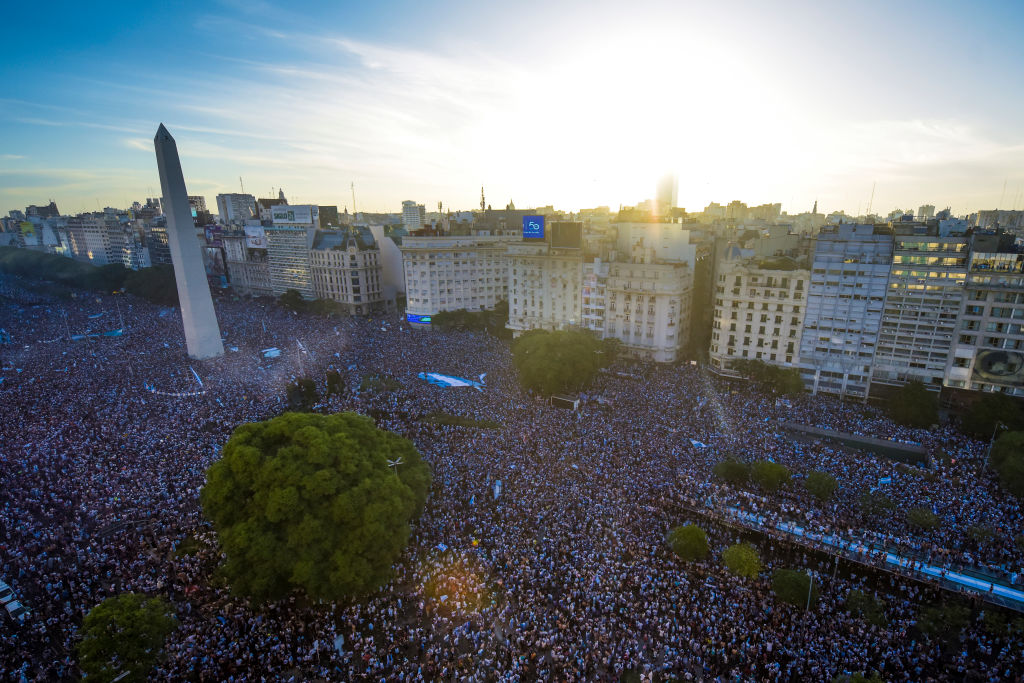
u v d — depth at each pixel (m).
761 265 131.88
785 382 120.00
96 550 63.84
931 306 111.19
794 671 48.53
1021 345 104.81
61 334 175.50
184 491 75.25
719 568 62.59
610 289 152.12
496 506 73.19
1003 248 114.88
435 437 95.19
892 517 69.31
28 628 53.41
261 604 57.53
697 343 164.50
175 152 135.25
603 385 124.81
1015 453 77.75
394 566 63.09
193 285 142.12
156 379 122.94
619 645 51.59
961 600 59.50
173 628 48.75
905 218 171.38
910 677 48.88
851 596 55.53
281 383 122.38
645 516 71.12
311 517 56.44
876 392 119.19
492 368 137.62
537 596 57.94
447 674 49.44
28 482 76.69
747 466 79.19
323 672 49.53
